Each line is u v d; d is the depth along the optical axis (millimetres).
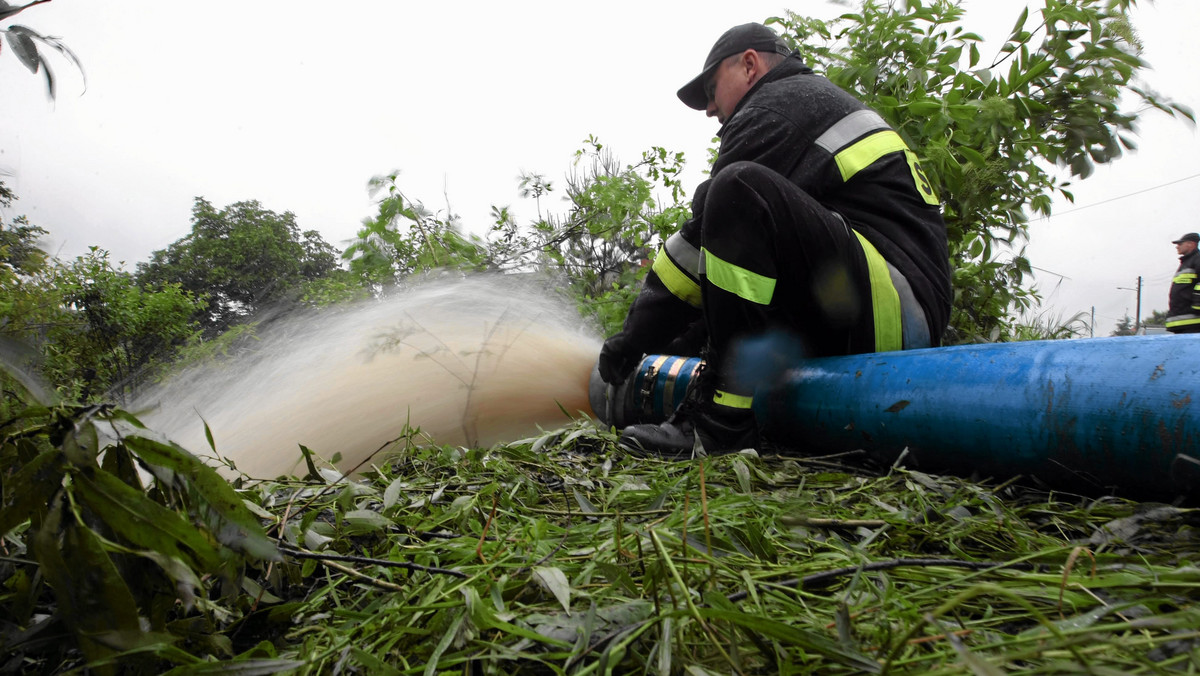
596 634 885
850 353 2125
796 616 927
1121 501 1433
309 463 1652
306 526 1245
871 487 1627
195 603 958
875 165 2184
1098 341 1530
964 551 1252
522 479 1661
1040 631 835
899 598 960
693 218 2324
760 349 2068
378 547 1271
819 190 2195
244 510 950
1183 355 1357
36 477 856
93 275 7023
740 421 2025
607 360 2482
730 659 802
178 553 875
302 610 1088
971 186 3648
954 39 3668
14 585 1008
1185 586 908
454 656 881
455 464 1862
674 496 1497
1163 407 1327
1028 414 1521
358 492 1394
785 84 2303
